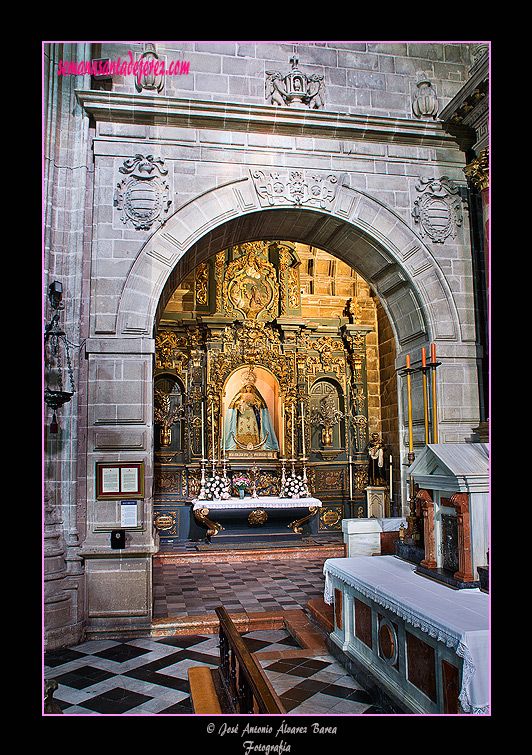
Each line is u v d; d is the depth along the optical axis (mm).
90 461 8250
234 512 13805
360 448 15891
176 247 8969
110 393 8414
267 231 10625
